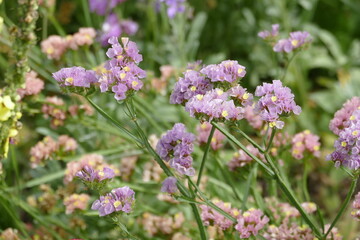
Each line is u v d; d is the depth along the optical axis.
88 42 1.28
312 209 1.15
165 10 1.70
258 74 1.80
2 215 1.29
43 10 1.36
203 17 1.64
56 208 1.24
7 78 1.03
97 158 1.18
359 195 1.00
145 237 1.25
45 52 1.28
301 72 1.77
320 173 1.58
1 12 1.33
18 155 1.52
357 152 0.94
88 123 1.27
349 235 1.36
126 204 0.97
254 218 1.03
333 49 1.82
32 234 1.33
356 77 1.77
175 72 1.34
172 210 1.33
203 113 0.94
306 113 1.64
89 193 1.40
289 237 1.07
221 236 1.14
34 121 1.56
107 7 1.64
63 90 0.98
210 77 0.96
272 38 1.22
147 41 1.68
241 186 1.37
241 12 1.90
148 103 1.38
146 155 1.27
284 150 1.17
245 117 1.17
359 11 1.86
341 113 1.05
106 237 1.30
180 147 0.98
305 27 1.82
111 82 0.96
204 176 1.24
